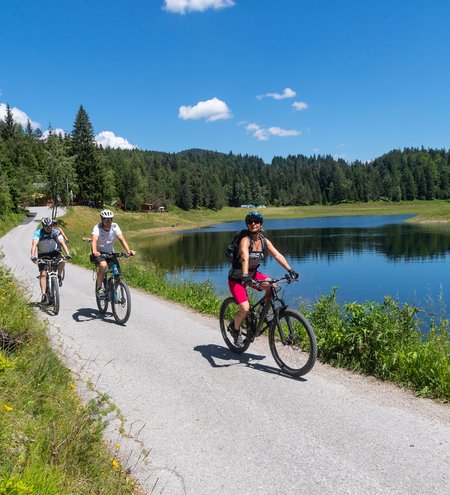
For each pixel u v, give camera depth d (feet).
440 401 14.05
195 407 13.93
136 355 19.21
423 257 110.22
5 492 7.52
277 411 13.55
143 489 9.91
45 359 15.43
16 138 400.06
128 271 46.34
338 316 20.20
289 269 16.99
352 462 10.75
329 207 594.24
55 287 26.84
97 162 289.94
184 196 481.87
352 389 15.16
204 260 121.49
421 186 630.74
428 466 10.49
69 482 9.17
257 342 21.24
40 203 299.99
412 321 18.57
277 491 9.78
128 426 12.71
